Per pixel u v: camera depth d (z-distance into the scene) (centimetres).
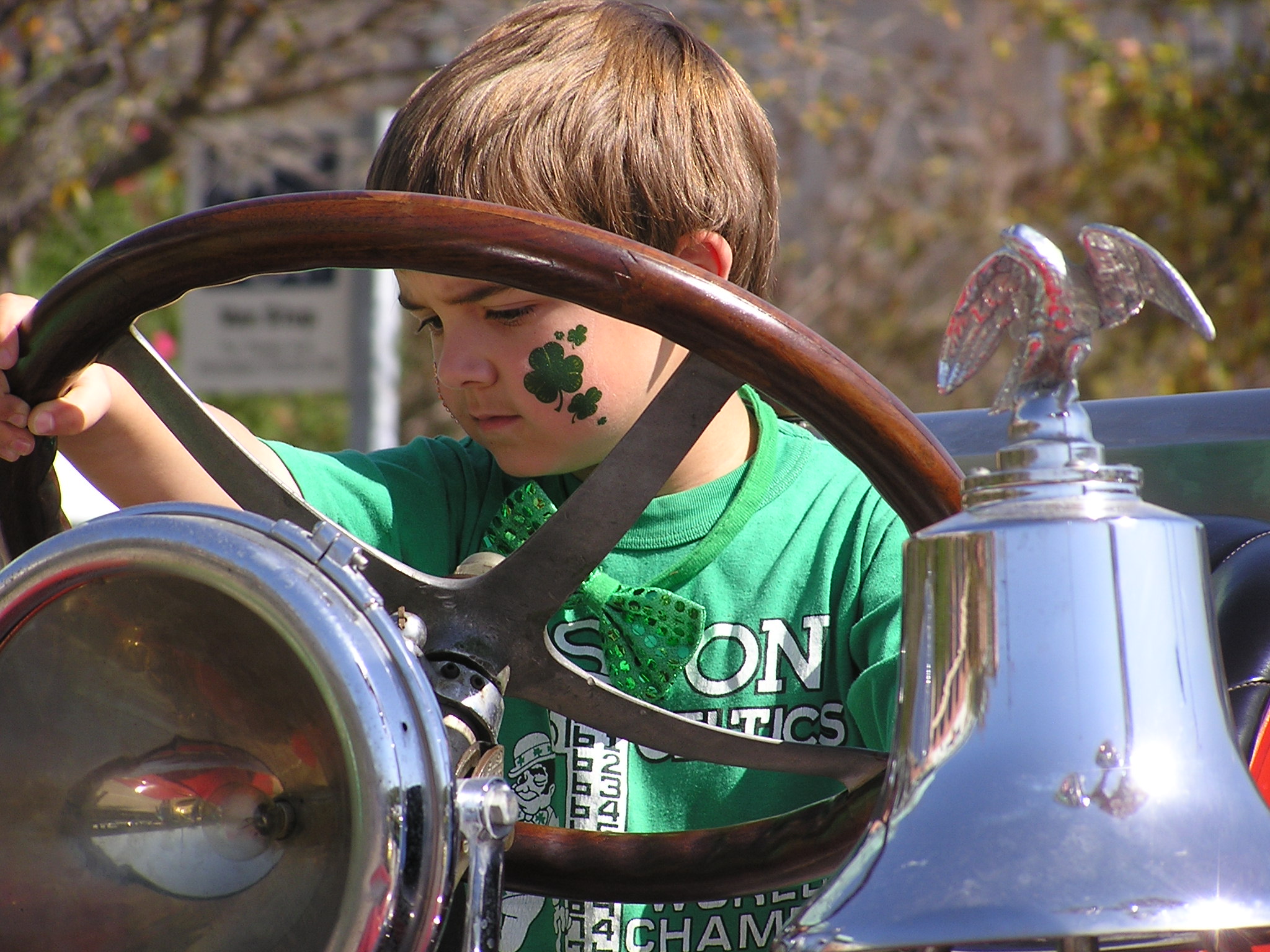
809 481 367
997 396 201
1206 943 221
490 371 307
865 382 216
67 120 1911
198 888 220
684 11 1912
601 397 309
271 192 1897
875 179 2445
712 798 345
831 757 258
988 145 2444
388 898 192
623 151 332
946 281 2402
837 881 195
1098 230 185
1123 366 2119
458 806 202
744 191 357
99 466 317
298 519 239
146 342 243
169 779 225
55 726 230
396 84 2161
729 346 214
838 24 2238
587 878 253
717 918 335
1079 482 192
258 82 1927
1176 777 183
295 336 1525
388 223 216
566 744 348
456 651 228
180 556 206
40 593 218
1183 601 191
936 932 176
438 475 388
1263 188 2109
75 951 223
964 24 2570
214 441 242
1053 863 177
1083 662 186
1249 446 396
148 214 2183
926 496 217
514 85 333
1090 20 2405
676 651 335
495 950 204
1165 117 2138
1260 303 2080
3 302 263
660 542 357
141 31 1823
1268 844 184
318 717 211
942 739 193
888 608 342
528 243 214
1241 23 2477
